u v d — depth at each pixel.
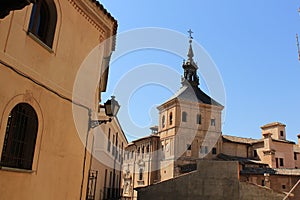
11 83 6.02
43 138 6.84
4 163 5.93
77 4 8.30
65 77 7.77
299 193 16.17
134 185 41.22
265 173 26.42
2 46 5.86
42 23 7.34
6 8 4.68
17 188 6.02
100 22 9.32
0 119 5.71
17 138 6.32
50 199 6.96
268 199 16.56
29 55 6.56
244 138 46.84
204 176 18.09
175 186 18.41
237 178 17.45
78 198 8.01
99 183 19.17
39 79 6.79
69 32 8.00
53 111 7.24
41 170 6.72
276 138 43.75
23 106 6.53
